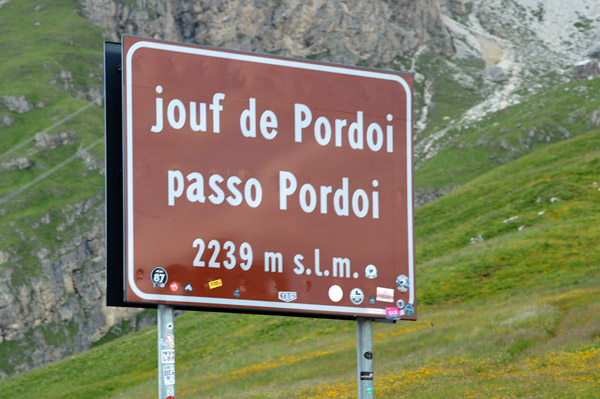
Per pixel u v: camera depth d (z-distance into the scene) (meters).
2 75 197.25
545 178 103.50
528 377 38.09
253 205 20.16
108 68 19.73
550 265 73.25
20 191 160.50
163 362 18.69
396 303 21.33
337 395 42.50
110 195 19.36
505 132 198.88
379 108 21.89
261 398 45.53
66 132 176.25
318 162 21.02
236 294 19.67
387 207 21.59
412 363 47.59
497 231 93.31
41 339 140.12
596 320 47.66
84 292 149.00
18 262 145.75
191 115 19.80
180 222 19.31
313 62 21.31
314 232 20.70
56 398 72.88
